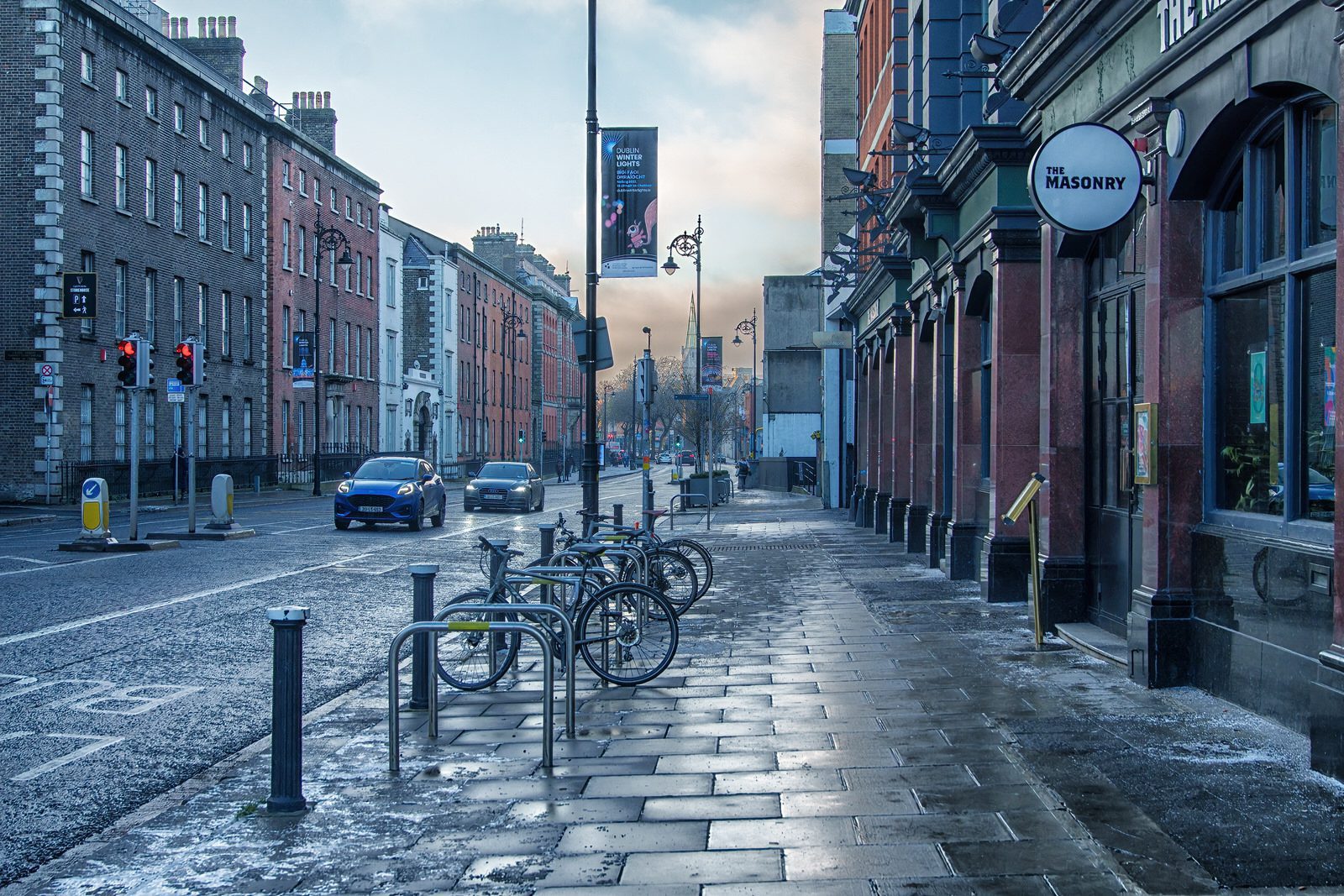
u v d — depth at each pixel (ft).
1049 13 32.04
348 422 193.36
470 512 121.49
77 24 115.14
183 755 23.38
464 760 22.07
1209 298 26.78
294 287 171.22
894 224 67.36
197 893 15.43
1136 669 27.58
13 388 110.83
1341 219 19.30
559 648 29.07
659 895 14.97
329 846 17.22
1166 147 26.89
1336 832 16.57
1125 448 32.94
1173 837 16.49
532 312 355.36
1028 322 43.37
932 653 32.68
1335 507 19.75
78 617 40.60
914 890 14.87
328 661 34.37
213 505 77.61
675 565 42.93
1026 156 42.47
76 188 114.62
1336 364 19.29
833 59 129.29
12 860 17.20
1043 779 19.53
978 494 52.85
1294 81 21.70
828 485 132.77
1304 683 21.95
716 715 25.48
